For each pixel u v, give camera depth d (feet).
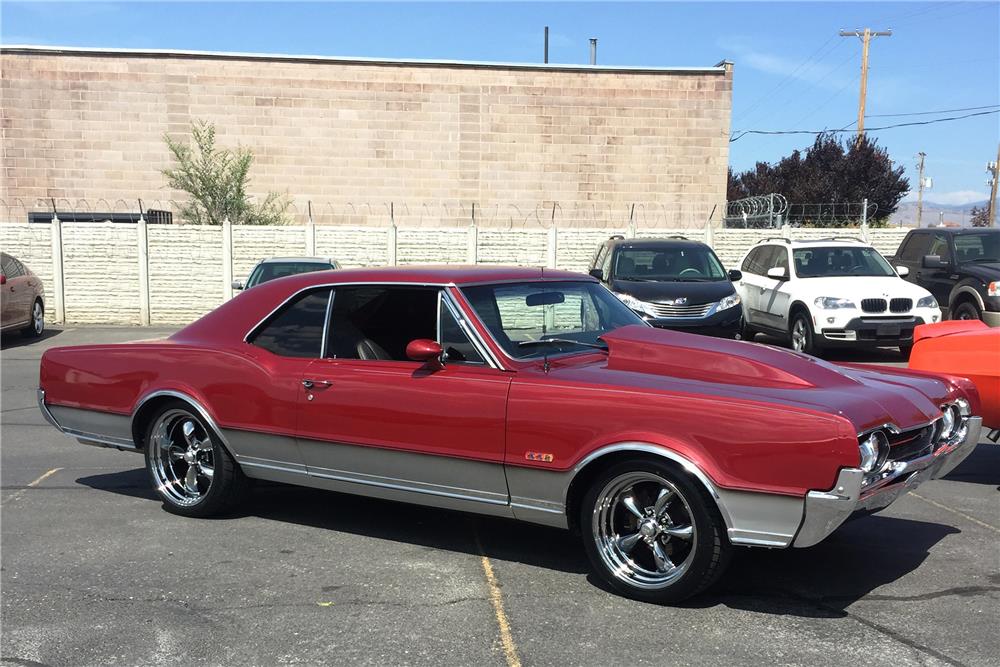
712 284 39.40
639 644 11.65
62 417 18.92
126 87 75.31
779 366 13.46
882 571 14.47
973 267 43.83
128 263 62.75
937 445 14.02
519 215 79.20
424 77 77.30
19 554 15.49
